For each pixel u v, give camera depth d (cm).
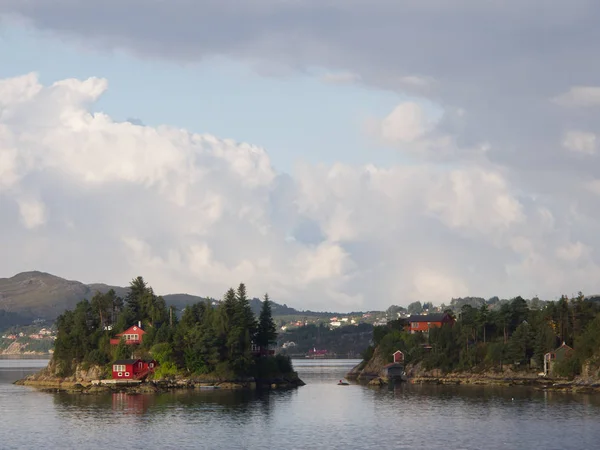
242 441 18750
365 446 17962
